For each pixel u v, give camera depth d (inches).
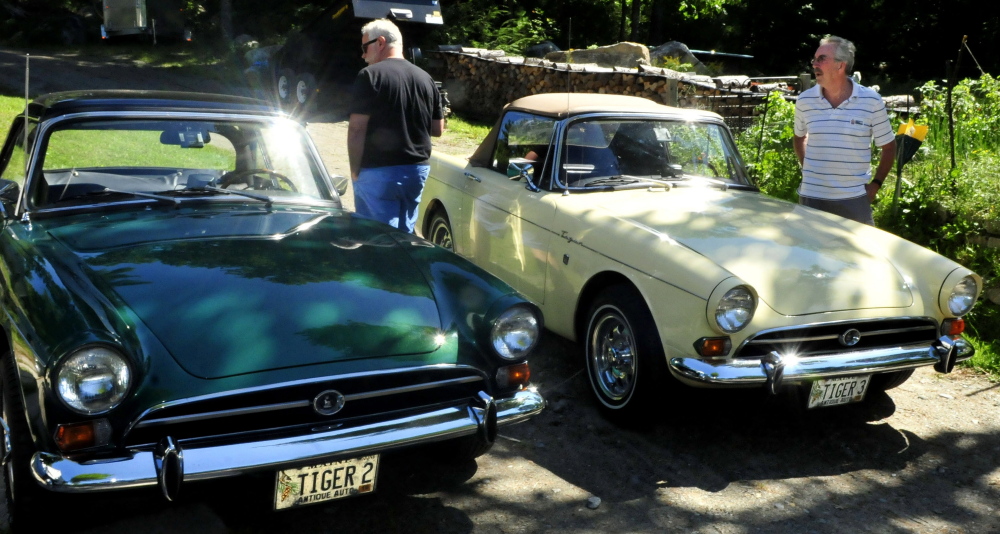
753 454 144.3
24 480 99.0
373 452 101.2
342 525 116.6
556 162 177.3
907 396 173.2
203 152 150.9
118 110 143.6
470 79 605.0
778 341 134.0
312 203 154.3
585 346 159.6
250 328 101.6
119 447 92.5
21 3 992.9
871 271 146.0
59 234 123.3
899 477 138.3
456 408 109.3
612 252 151.1
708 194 181.6
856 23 984.3
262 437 97.8
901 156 230.4
